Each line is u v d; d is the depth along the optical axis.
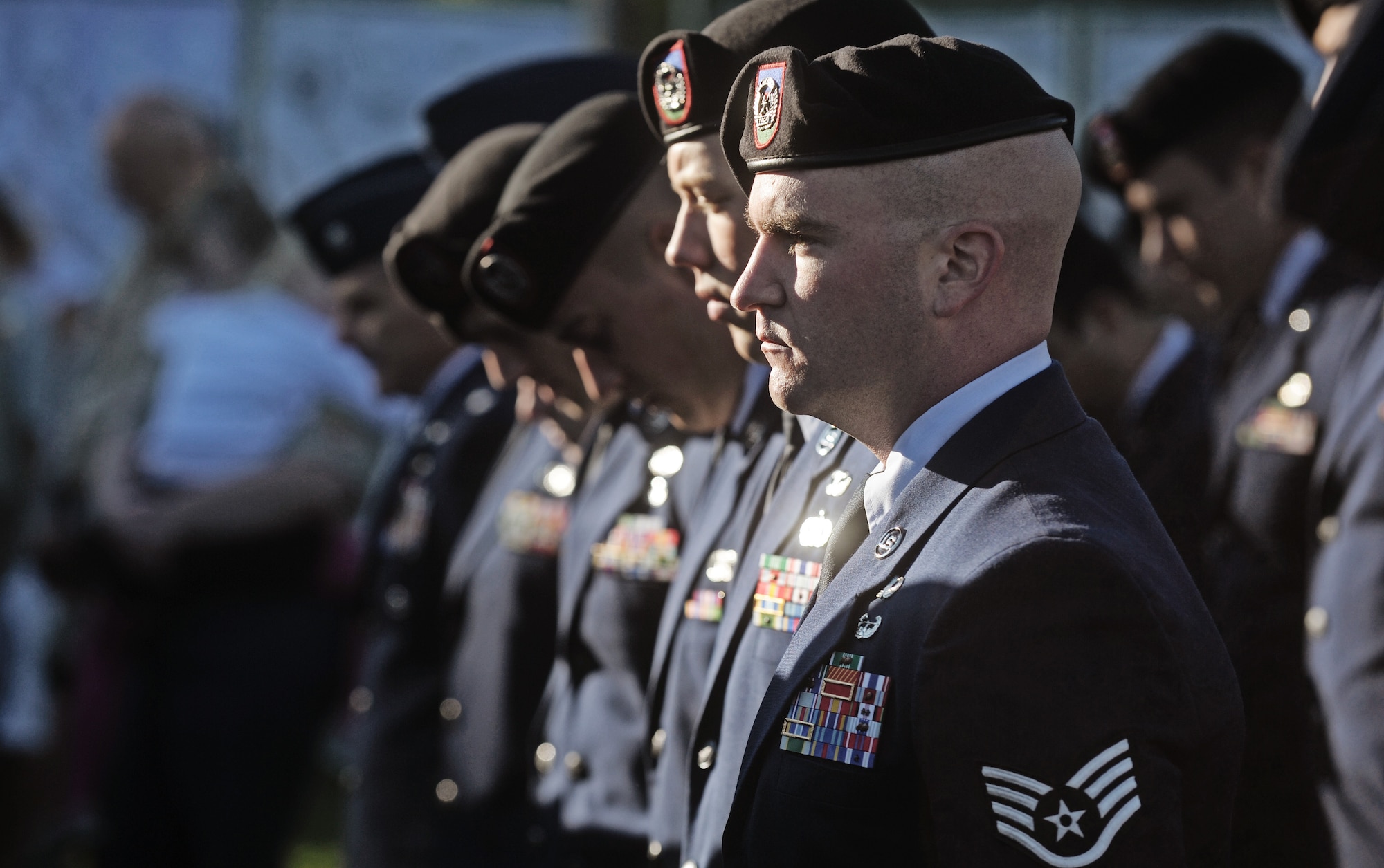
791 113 3.69
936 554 3.71
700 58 4.54
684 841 4.93
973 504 3.72
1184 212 8.13
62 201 17.19
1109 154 8.58
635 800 6.54
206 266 13.09
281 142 17.00
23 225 14.80
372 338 9.55
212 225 13.22
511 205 5.79
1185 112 8.09
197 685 11.85
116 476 12.16
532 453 8.71
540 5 17.66
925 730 3.53
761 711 4.07
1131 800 3.34
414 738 9.30
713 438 6.36
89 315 16.86
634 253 5.68
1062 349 6.59
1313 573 6.53
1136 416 6.16
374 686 9.61
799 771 3.84
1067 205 3.79
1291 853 5.53
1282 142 7.51
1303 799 5.64
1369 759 6.03
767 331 3.90
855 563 3.96
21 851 14.08
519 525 8.42
